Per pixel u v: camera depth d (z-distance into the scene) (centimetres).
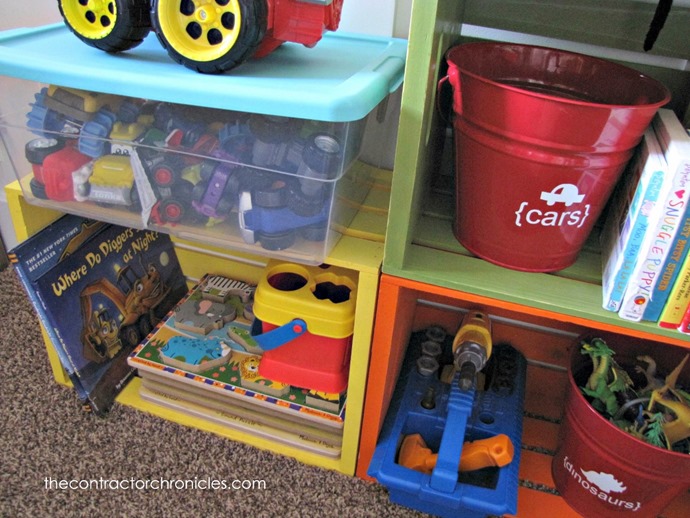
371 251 85
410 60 66
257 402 102
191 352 108
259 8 70
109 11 77
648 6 88
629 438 82
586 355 99
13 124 86
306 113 67
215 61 72
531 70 90
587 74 87
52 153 86
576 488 95
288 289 101
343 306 91
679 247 69
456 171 82
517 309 78
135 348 113
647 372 100
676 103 94
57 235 99
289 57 86
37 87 81
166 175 83
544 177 71
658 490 86
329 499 97
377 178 105
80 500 93
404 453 98
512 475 93
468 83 71
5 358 118
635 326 75
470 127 74
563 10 92
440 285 79
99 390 107
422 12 63
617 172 74
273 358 101
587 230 80
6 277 142
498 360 114
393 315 84
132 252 116
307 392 103
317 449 103
